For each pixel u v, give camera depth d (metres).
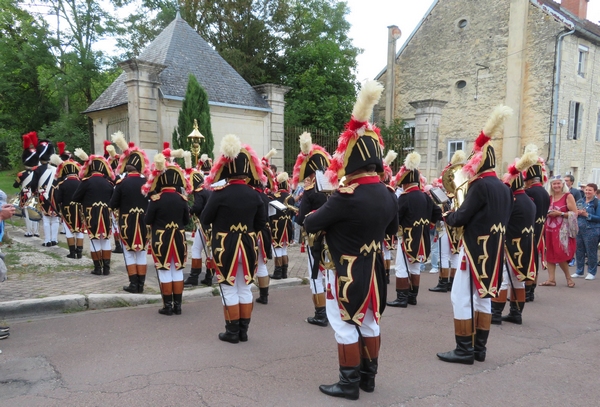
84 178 7.41
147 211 5.68
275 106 15.98
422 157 15.79
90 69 24.41
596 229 8.66
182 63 14.91
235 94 15.29
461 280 4.42
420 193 6.59
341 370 3.65
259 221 5.03
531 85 19.02
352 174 3.53
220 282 4.82
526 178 7.27
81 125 25.11
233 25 23.73
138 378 3.94
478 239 4.34
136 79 12.56
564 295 7.44
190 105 12.62
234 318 4.82
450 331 5.45
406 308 6.51
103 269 7.45
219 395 3.67
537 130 18.91
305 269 8.88
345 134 3.44
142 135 12.73
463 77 21.03
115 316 5.66
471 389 3.88
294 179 5.49
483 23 20.30
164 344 4.76
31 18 24.92
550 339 5.23
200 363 4.29
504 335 5.36
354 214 3.42
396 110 23.64
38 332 5.02
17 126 28.09
